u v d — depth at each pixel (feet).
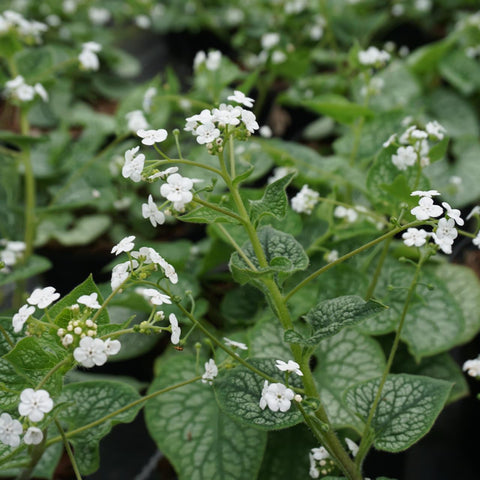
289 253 0.93
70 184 1.43
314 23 2.15
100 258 1.54
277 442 1.06
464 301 1.18
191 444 1.01
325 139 1.93
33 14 2.38
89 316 0.87
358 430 1.00
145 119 1.34
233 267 0.86
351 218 1.13
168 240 1.57
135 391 1.00
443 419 1.37
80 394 1.00
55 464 1.05
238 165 1.29
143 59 2.67
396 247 1.20
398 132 1.28
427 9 2.31
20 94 1.20
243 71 2.30
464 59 1.90
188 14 2.56
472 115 1.87
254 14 2.33
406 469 1.22
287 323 0.90
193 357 1.09
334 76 1.90
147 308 1.15
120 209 1.59
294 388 0.88
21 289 1.34
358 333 1.08
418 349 1.09
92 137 1.59
